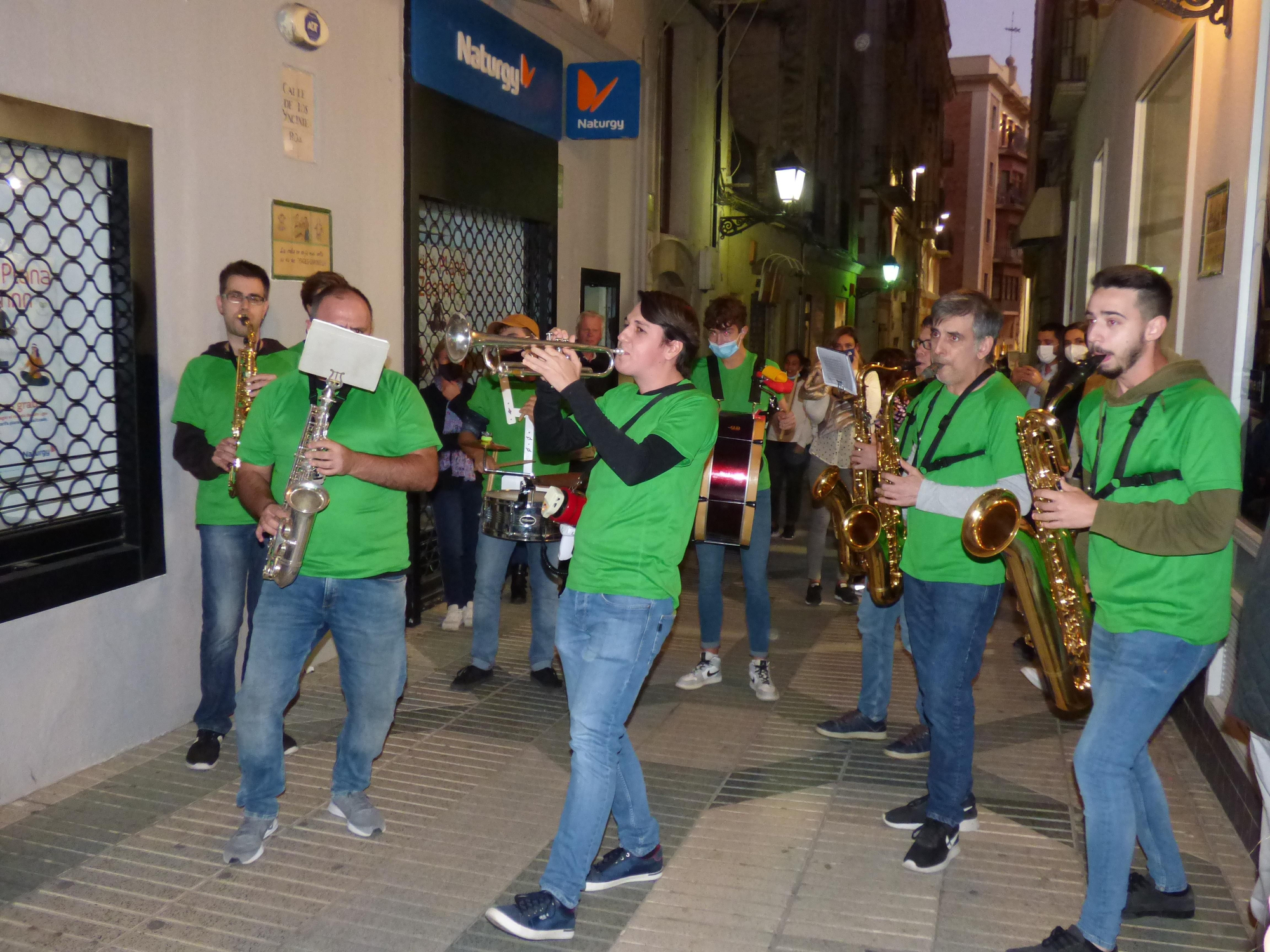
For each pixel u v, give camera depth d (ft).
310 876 10.89
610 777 9.75
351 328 11.01
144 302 13.67
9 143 12.12
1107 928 9.21
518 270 25.00
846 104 69.72
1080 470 17.26
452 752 14.34
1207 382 8.75
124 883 10.65
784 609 22.88
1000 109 179.11
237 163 15.21
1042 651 10.75
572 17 25.32
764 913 10.38
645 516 9.58
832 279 70.44
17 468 12.62
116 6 13.00
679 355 10.02
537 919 9.68
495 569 16.98
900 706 16.58
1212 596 8.85
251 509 10.94
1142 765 10.12
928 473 11.41
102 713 13.53
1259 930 8.95
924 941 9.91
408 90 19.24
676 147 36.45
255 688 11.00
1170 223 20.21
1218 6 15.01
